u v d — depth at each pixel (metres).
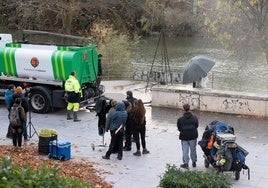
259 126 18.02
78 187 5.80
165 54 33.69
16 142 14.83
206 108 20.20
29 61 20.22
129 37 38.34
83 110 20.66
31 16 38.06
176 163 13.68
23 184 5.35
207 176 10.22
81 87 19.94
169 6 47.62
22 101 15.27
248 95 19.45
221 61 41.19
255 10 22.42
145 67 34.22
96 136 16.52
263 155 14.56
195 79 20.66
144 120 14.28
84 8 38.41
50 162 13.25
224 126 12.70
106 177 12.41
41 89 19.72
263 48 22.84
